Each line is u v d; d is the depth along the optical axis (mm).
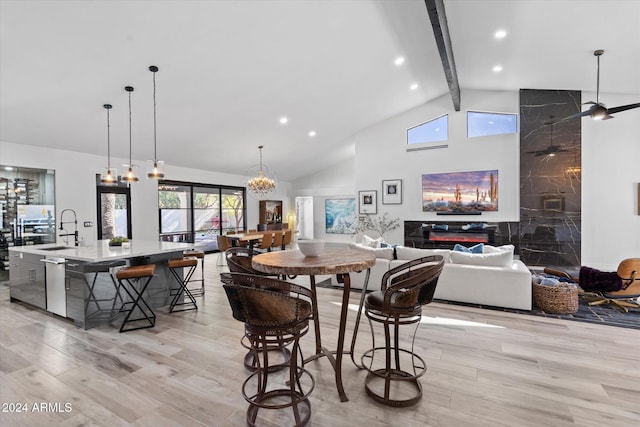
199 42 3688
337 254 2273
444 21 3697
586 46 4180
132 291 3562
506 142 6527
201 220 8547
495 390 2035
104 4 2918
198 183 8367
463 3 3639
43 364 2426
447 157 7078
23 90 3846
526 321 3254
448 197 7062
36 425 1750
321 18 3760
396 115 7621
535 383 2109
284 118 6363
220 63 4172
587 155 5957
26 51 3248
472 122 6887
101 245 4234
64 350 2676
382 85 5941
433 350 2607
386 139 7742
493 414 1802
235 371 2318
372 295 2094
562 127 6074
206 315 3588
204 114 5449
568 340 2785
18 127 4637
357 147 8070
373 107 6875
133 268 3230
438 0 3314
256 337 1688
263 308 1596
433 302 3881
